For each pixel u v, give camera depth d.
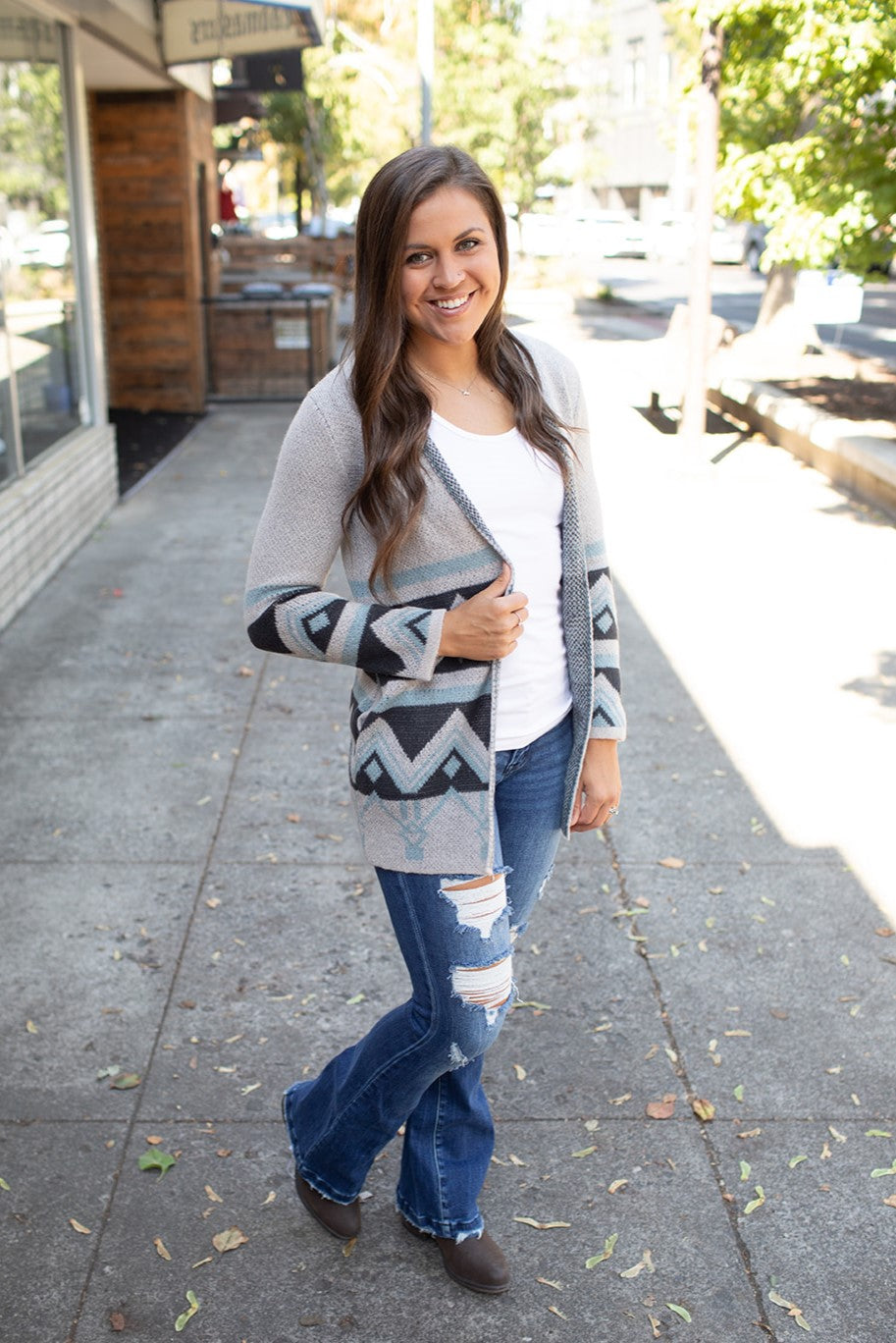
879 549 7.42
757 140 10.36
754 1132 2.81
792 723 5.01
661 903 3.74
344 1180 2.46
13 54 6.67
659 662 5.64
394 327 1.96
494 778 2.05
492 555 2.01
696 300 9.20
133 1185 2.65
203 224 13.70
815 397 11.59
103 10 7.98
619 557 7.26
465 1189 2.38
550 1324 2.33
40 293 7.24
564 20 26.81
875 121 8.93
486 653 1.97
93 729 4.95
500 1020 2.16
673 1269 2.45
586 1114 2.86
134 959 3.45
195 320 12.90
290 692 5.37
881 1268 2.46
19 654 5.79
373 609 1.99
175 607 6.46
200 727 4.99
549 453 2.07
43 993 3.29
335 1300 2.38
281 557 2.05
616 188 54.38
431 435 2.00
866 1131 2.81
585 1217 2.57
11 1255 2.47
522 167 27.11
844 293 11.01
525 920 2.35
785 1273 2.44
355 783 2.12
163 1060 3.04
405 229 1.92
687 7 8.55
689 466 9.38
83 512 7.75
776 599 6.50
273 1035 3.13
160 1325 2.32
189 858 3.98
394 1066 2.24
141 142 12.43
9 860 3.96
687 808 4.32
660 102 17.61
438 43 25.88
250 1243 2.51
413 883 2.08
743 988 3.34
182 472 9.89
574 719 2.19
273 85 14.34
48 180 7.42
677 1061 3.04
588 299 25.75
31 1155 2.72
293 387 13.77
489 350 2.09
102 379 8.50
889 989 3.34
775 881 3.86
